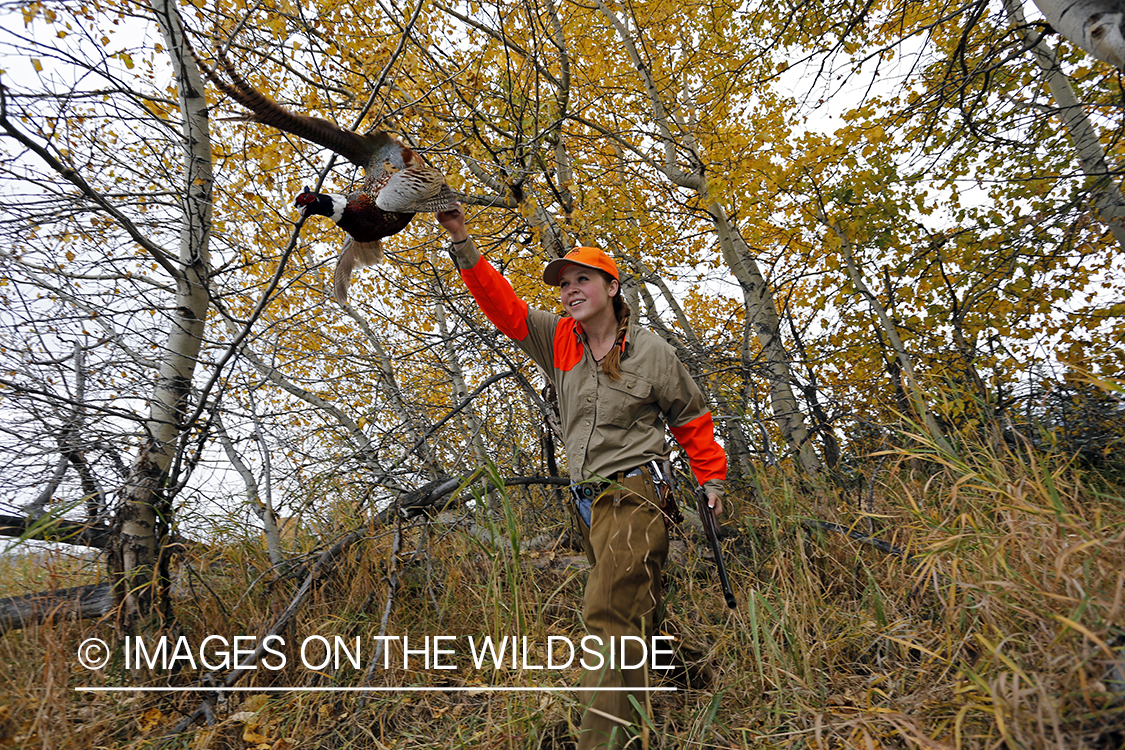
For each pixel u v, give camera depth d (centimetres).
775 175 531
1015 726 147
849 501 360
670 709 232
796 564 284
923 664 205
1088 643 159
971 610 205
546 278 251
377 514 350
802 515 326
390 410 480
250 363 407
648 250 648
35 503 306
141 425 323
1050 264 509
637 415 237
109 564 299
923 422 295
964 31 417
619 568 208
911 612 239
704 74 626
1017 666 153
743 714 218
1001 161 533
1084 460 362
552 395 340
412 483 411
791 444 522
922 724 172
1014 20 472
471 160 484
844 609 272
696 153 552
